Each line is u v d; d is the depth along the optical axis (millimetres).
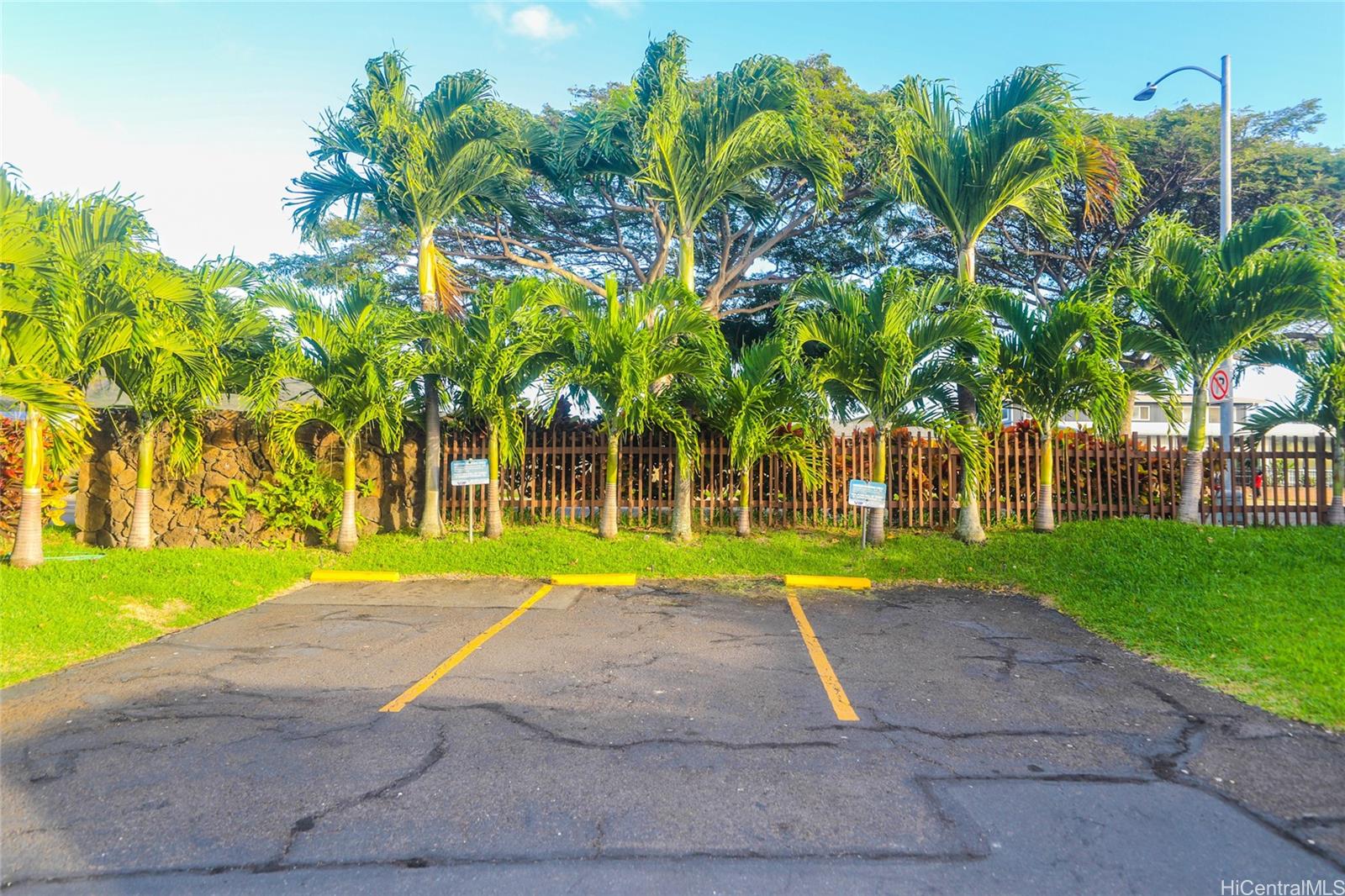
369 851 3373
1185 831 3549
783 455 11953
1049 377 10820
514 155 12664
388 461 12812
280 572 10016
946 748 4547
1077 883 3123
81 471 12320
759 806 3795
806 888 3094
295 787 4008
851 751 4496
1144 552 9914
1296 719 4969
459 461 11508
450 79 11727
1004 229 18719
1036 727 4891
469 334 11570
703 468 12578
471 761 4344
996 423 10867
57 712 5160
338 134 11883
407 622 7832
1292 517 12531
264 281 10680
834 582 9680
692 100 12711
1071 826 3596
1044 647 6848
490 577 10352
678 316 11094
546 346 11016
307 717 5059
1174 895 3049
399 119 11570
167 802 3840
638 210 18453
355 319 11234
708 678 5930
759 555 10898
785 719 5031
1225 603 7734
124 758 4379
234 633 7371
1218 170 17141
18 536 8852
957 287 11203
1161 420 31172
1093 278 11617
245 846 3418
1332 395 11180
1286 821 3646
